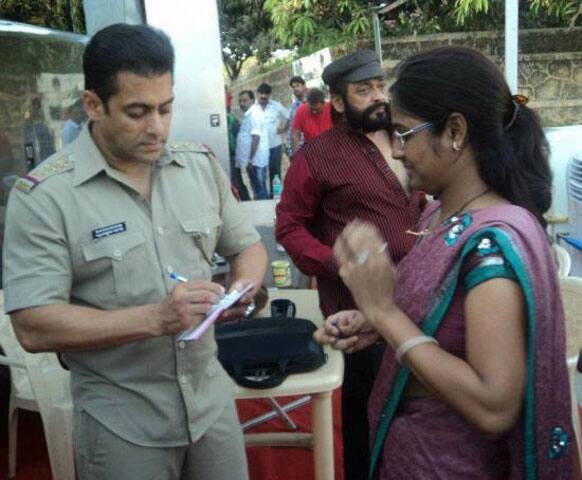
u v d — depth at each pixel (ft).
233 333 7.54
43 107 15.46
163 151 5.74
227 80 45.70
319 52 35.47
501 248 4.03
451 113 4.24
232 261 6.49
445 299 4.23
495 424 4.00
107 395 5.55
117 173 5.44
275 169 33.32
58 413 9.00
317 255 7.82
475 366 4.02
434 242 4.41
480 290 4.03
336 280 7.91
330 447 7.63
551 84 31.37
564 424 4.18
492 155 4.29
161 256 5.56
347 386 8.09
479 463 4.40
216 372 6.01
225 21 45.16
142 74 5.06
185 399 5.63
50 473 10.50
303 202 8.06
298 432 10.89
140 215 5.52
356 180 7.78
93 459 5.63
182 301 5.06
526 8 33.78
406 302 4.42
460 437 4.41
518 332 3.99
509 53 16.97
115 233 5.37
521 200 4.33
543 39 32.22
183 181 5.82
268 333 7.48
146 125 5.19
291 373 7.35
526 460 4.12
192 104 15.48
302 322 7.80
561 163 15.34
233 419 6.16
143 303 5.48
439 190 4.53
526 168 4.34
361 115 7.62
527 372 4.02
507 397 3.94
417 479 4.53
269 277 15.21
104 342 5.12
